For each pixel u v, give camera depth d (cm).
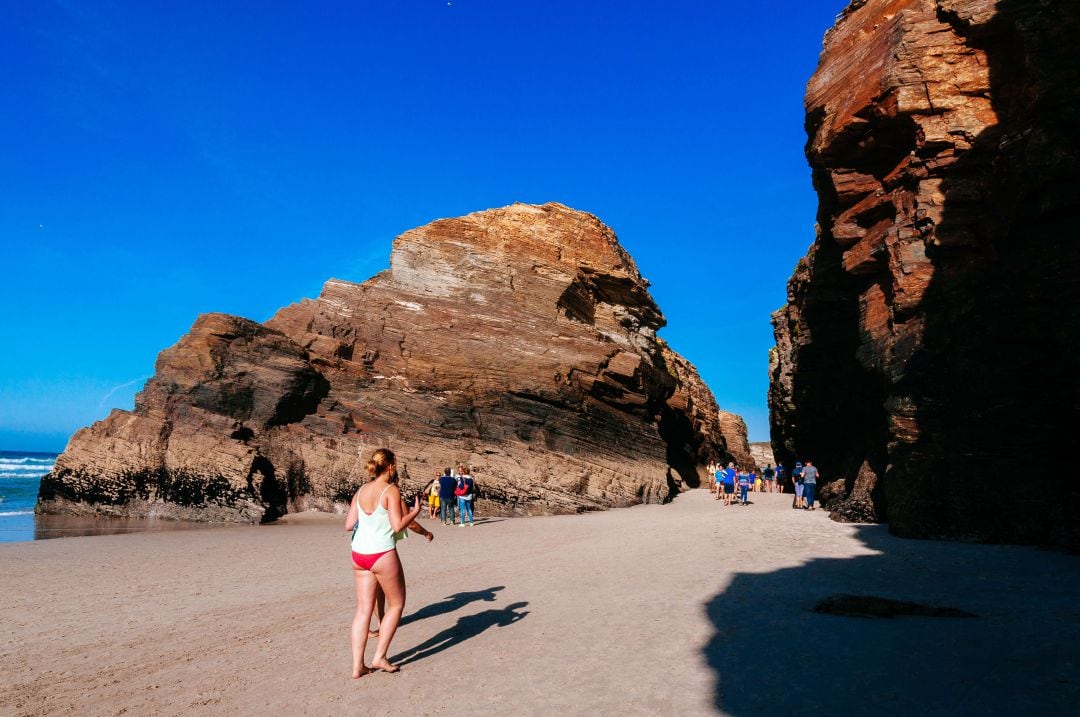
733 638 634
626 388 3219
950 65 1598
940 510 1327
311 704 500
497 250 3316
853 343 2288
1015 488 1247
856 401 2227
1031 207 1345
